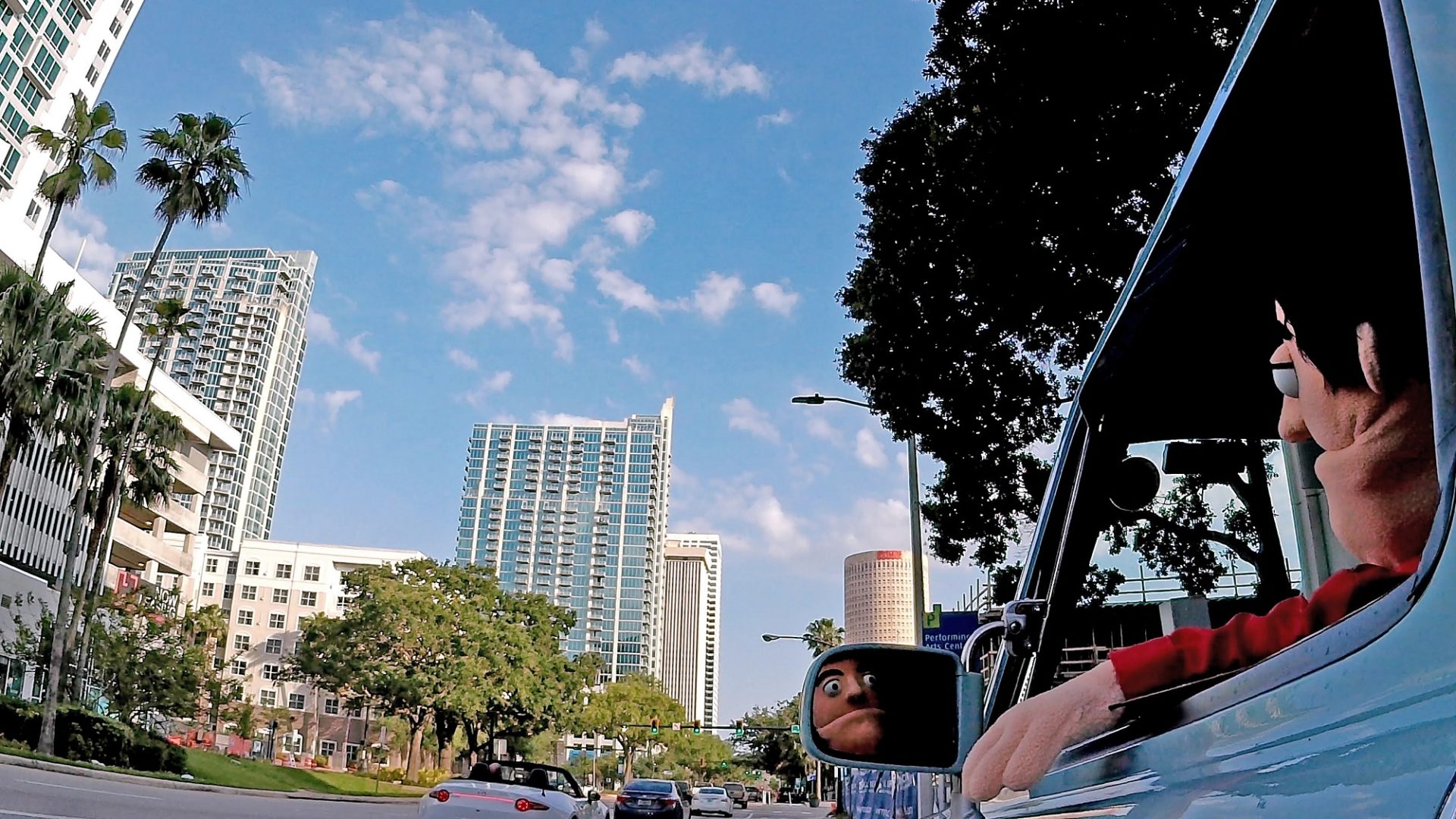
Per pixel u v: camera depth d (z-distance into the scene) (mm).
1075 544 2117
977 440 13469
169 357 187750
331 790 40250
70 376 33344
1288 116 1303
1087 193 10898
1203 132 1375
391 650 53625
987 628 2248
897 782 10969
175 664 42594
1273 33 1178
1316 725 1017
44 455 56469
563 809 14609
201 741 77625
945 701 2018
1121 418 2002
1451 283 842
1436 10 883
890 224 12797
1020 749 1791
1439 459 899
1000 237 11602
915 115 12750
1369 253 1158
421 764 74875
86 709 34000
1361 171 1178
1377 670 943
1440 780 753
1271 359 1689
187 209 33125
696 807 43531
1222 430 1884
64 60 73688
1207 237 1543
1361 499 1218
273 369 193250
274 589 113125
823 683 2002
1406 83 929
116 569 64188
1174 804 1237
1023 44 10609
